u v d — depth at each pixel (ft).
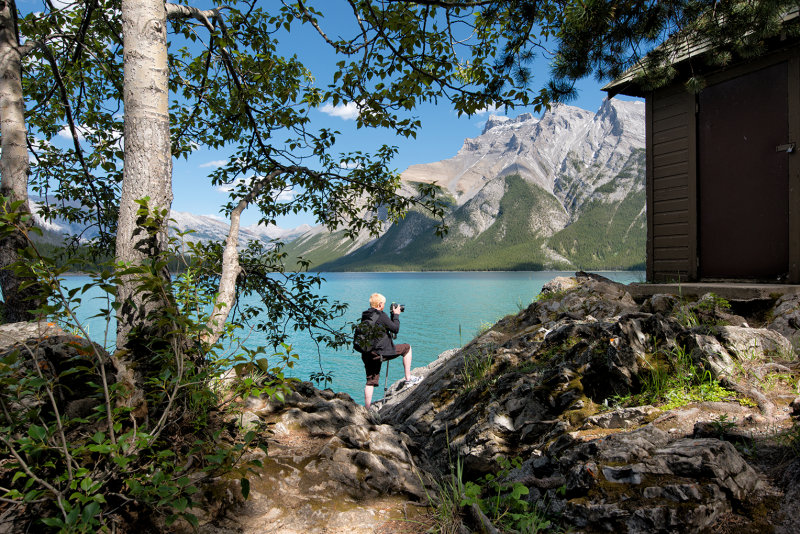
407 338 93.25
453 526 7.50
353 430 11.03
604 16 13.26
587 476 8.09
